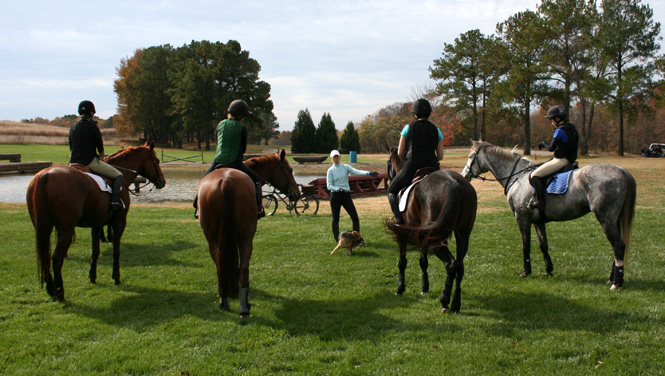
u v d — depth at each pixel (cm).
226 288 452
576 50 3981
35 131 6694
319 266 683
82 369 356
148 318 467
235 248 450
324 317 473
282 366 361
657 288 547
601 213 542
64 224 498
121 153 700
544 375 343
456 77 4825
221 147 542
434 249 448
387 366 360
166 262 707
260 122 6469
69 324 445
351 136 6378
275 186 713
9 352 384
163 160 4025
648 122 5428
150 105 6925
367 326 444
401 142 539
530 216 625
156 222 1079
